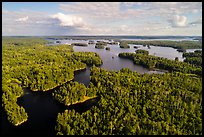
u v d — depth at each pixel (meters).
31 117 117.69
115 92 132.88
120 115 102.62
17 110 114.12
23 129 107.00
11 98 129.50
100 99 130.00
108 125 95.50
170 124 97.69
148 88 136.12
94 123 97.12
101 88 144.75
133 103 117.50
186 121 99.94
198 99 117.44
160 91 131.25
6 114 115.88
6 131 104.81
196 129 93.25
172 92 133.25
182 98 124.88
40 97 144.12
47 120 115.06
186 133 91.38
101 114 105.06
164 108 109.56
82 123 96.88
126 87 144.38
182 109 108.56
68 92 135.00
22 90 148.00
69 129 94.06
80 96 136.50
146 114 104.00
